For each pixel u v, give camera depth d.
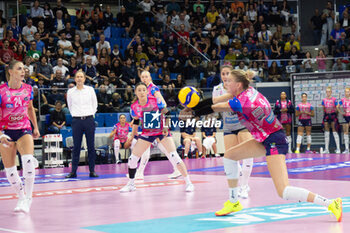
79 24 24.22
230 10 28.39
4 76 18.89
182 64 23.05
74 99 11.98
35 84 17.84
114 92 18.86
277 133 5.46
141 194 8.62
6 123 6.78
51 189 9.83
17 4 23.12
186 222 5.56
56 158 16.38
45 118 17.31
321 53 23.80
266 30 27.03
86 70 20.36
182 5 27.95
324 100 20.94
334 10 29.47
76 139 12.11
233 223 5.38
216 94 7.98
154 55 23.53
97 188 9.86
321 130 21.70
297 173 11.92
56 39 22.45
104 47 22.64
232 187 5.96
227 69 7.22
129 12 25.00
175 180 11.16
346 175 11.20
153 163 17.09
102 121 18.50
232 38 26.77
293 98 21.84
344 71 21.41
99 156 17.20
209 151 19.75
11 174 6.82
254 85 21.77
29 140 6.91
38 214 6.56
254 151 5.71
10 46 20.19
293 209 6.33
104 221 5.82
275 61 22.23
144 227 5.30
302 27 29.56
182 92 5.59
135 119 9.70
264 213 6.04
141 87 8.90
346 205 6.55
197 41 25.33
